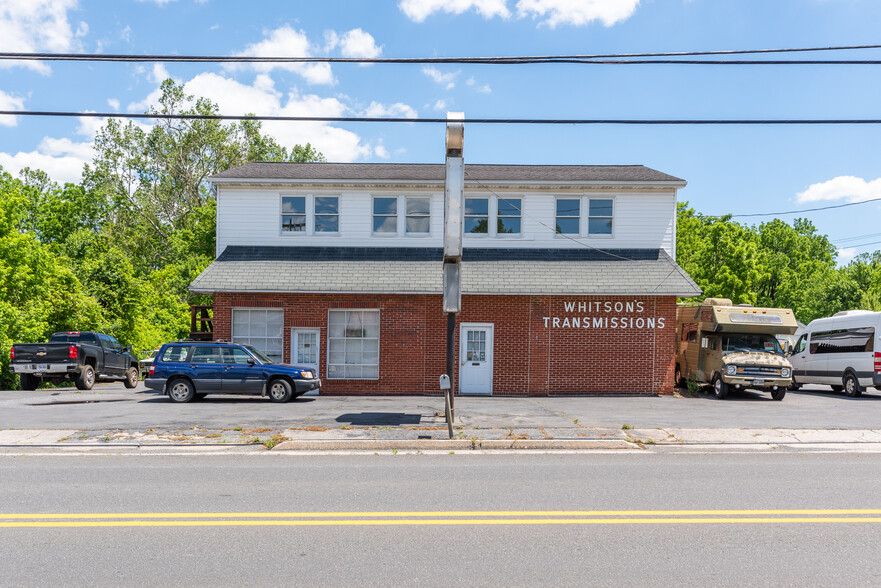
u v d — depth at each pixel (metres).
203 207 45.91
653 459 9.80
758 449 10.87
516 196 22.16
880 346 20.77
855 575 4.92
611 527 6.10
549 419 13.66
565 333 20.75
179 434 11.42
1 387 25.33
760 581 4.78
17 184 37.38
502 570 4.97
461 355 20.77
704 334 21.80
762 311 20.91
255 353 18.17
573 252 21.86
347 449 10.66
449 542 5.63
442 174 22.64
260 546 5.51
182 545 5.53
